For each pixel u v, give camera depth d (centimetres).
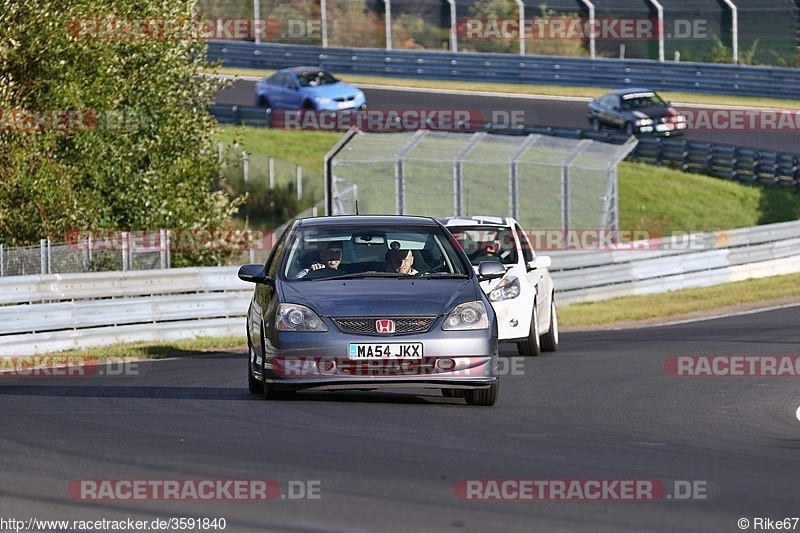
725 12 16175
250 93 16238
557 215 11844
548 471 2589
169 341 6475
